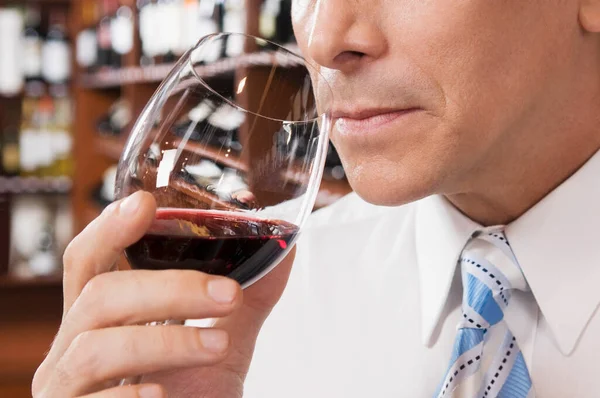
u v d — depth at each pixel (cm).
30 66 430
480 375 82
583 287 85
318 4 73
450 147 74
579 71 82
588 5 80
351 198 125
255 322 85
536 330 88
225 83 73
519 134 81
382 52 72
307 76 75
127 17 334
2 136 438
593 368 85
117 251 62
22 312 394
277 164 66
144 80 283
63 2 437
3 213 429
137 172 64
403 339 102
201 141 64
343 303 110
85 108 428
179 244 62
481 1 71
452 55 71
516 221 88
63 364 63
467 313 83
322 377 107
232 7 212
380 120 74
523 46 75
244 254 63
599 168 85
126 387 63
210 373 83
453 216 93
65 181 432
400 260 108
